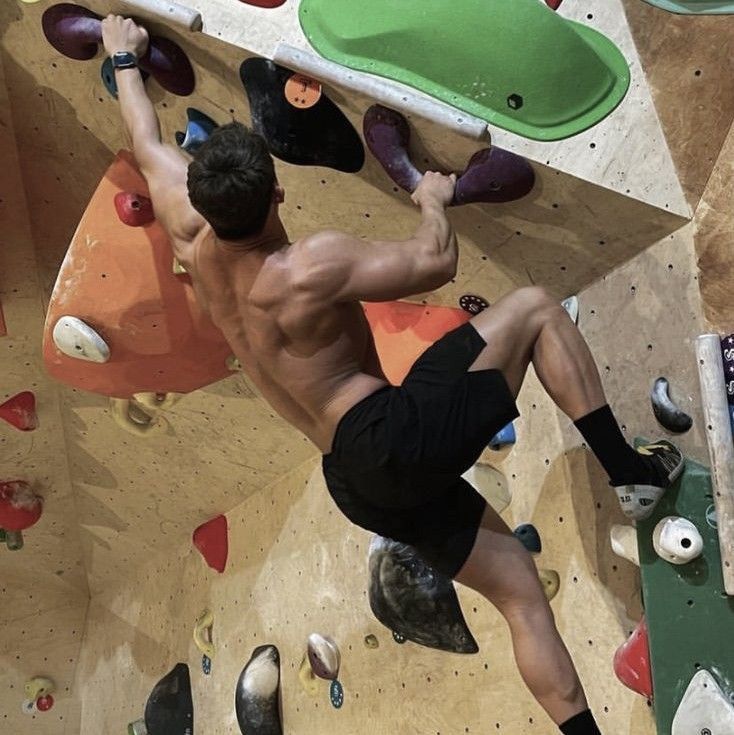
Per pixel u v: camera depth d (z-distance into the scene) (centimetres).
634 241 232
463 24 210
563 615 255
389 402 186
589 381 194
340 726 338
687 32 208
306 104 220
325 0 220
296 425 203
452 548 198
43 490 424
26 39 245
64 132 276
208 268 195
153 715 430
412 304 284
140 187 259
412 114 212
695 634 212
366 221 257
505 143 215
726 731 204
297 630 362
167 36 225
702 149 214
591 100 215
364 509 201
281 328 188
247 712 368
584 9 220
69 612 502
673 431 225
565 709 193
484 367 188
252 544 394
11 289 326
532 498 266
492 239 247
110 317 267
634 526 227
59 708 496
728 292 214
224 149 175
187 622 434
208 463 384
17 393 370
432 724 298
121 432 379
